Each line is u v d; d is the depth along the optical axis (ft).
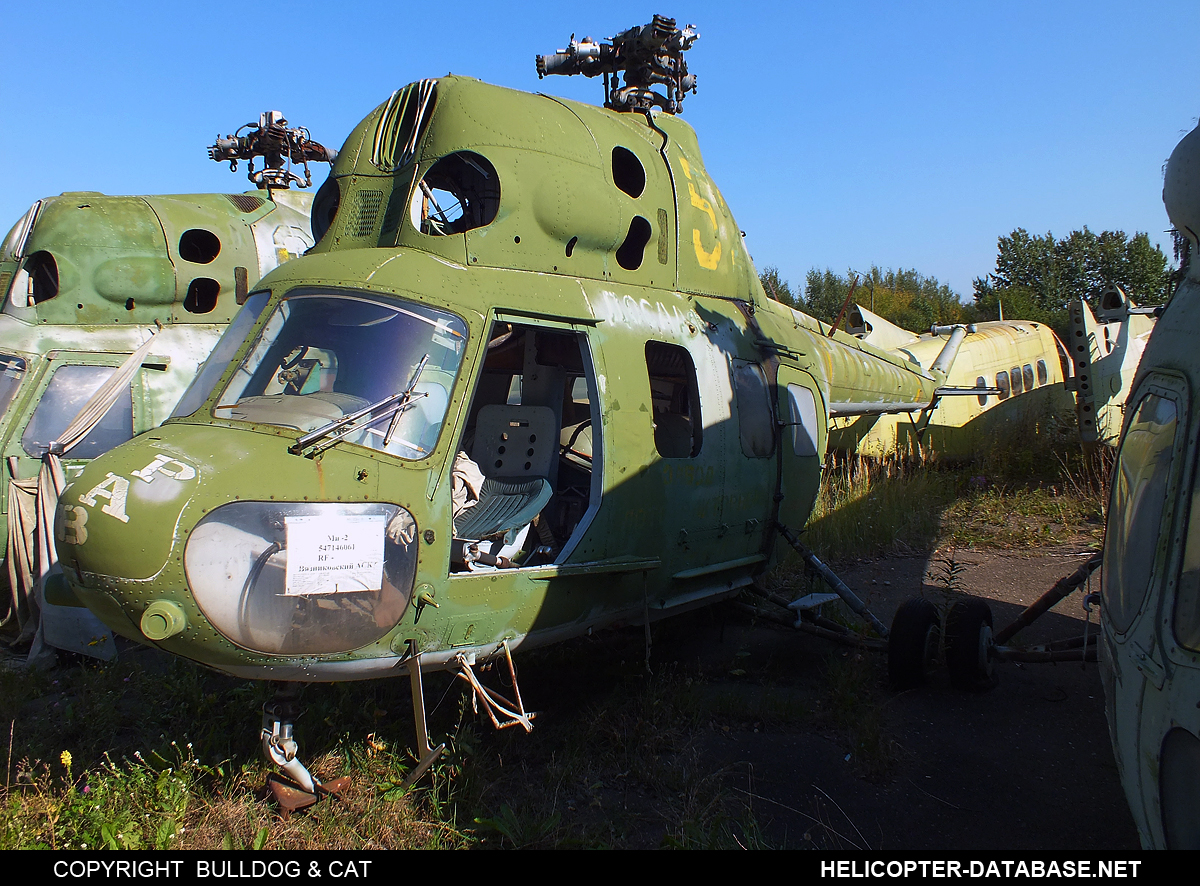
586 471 17.80
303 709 13.80
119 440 22.82
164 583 9.28
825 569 17.71
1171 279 10.28
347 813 11.18
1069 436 37.42
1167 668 7.03
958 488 35.22
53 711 15.25
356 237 13.79
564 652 17.48
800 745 14.11
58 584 18.02
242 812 10.98
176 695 14.49
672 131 17.98
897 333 41.70
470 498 13.82
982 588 23.50
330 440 10.48
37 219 24.03
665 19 17.51
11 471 21.08
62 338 23.17
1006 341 44.73
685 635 19.54
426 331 11.68
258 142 33.22
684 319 15.92
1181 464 7.53
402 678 15.84
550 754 13.42
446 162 13.51
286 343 11.65
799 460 18.97
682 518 14.90
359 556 10.29
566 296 13.47
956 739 14.32
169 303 24.94
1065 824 11.64
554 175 13.66
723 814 11.61
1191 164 8.30
